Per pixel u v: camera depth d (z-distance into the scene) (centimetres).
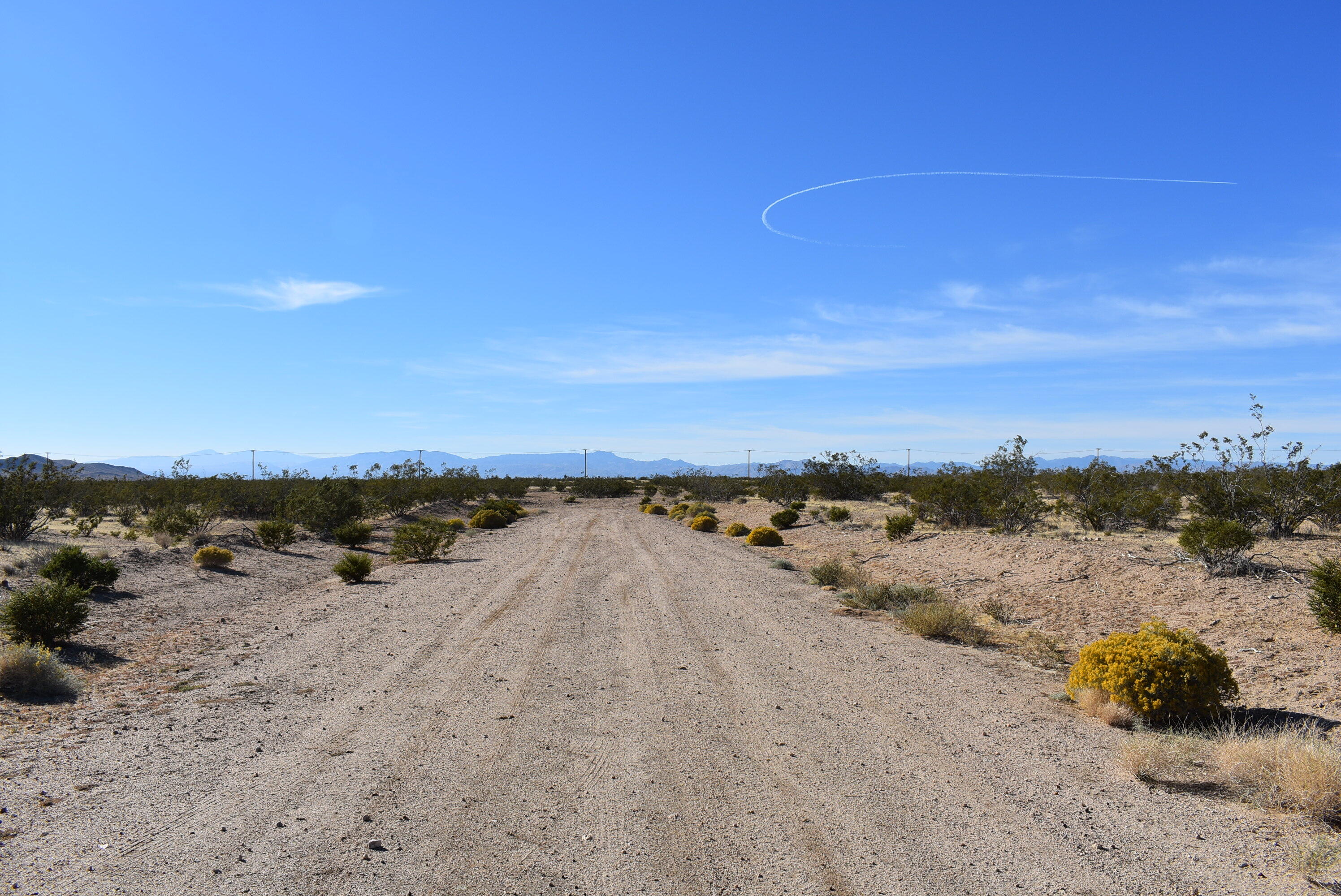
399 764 630
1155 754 612
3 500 1775
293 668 970
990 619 1364
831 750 675
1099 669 796
